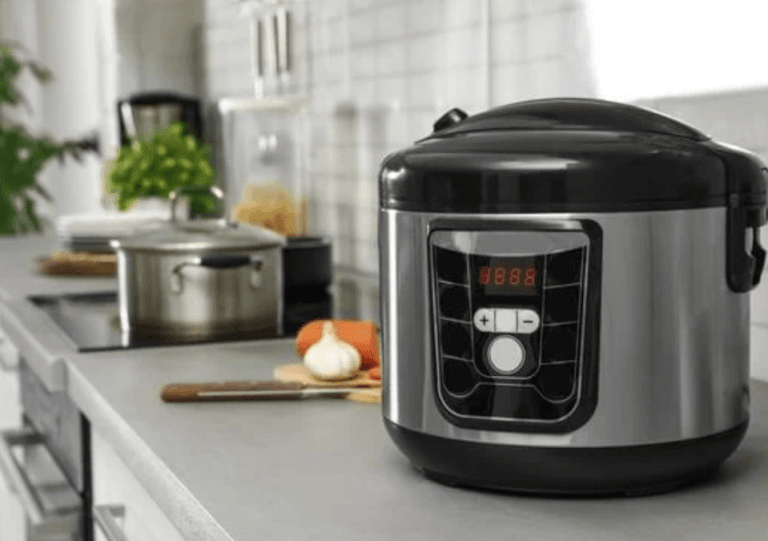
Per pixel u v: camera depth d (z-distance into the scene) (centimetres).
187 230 219
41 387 224
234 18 391
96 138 523
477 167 112
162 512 140
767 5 163
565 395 111
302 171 324
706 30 175
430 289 117
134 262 214
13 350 265
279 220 305
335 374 166
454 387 116
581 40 206
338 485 120
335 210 323
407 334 120
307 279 258
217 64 416
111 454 170
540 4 219
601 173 109
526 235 111
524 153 112
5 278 304
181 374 181
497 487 116
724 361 117
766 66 164
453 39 253
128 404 159
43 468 222
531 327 112
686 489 117
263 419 150
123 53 444
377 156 295
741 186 116
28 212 528
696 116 179
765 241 166
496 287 112
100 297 266
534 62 222
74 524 190
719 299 116
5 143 520
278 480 122
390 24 282
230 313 213
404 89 278
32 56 653
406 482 121
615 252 110
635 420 111
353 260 314
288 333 214
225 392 160
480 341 114
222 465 128
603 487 114
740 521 107
